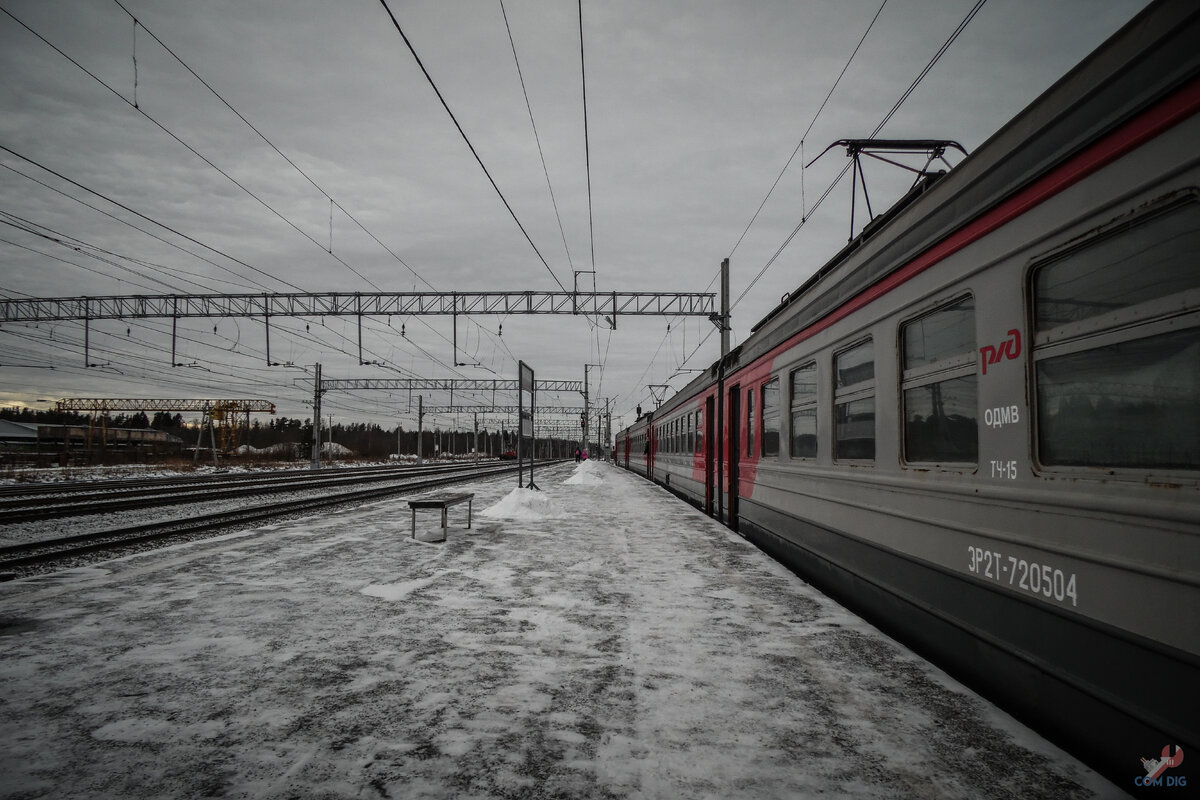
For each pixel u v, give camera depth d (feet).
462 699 10.91
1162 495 7.30
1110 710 8.03
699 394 47.11
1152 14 7.50
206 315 67.31
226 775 8.34
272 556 24.70
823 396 19.27
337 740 9.36
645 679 11.85
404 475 104.12
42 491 61.87
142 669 12.26
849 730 9.64
